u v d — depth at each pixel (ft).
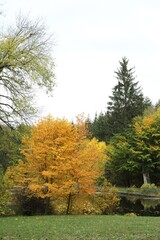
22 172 68.23
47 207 70.69
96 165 74.43
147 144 151.02
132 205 101.09
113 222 54.49
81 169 69.21
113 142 165.58
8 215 68.95
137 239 38.58
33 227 48.29
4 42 50.78
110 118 195.21
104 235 41.91
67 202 74.90
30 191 69.31
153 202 110.01
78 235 42.06
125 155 154.92
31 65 53.06
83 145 73.20
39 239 39.40
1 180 67.46
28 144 67.36
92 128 247.09
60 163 65.92
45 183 66.18
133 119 170.50
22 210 70.95
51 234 42.70
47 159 67.51
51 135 67.56
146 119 153.48
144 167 151.33
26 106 53.52
